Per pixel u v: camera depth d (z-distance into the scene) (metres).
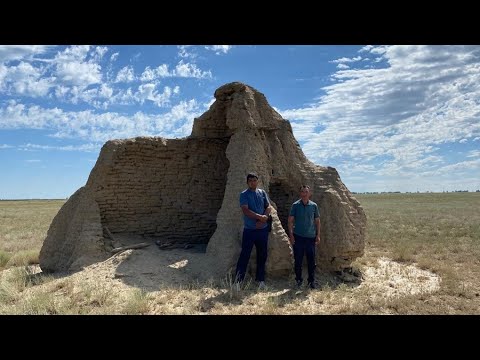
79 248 11.07
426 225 27.27
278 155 12.36
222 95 12.69
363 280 11.09
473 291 9.75
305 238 9.83
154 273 10.17
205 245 13.40
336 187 12.39
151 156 13.01
